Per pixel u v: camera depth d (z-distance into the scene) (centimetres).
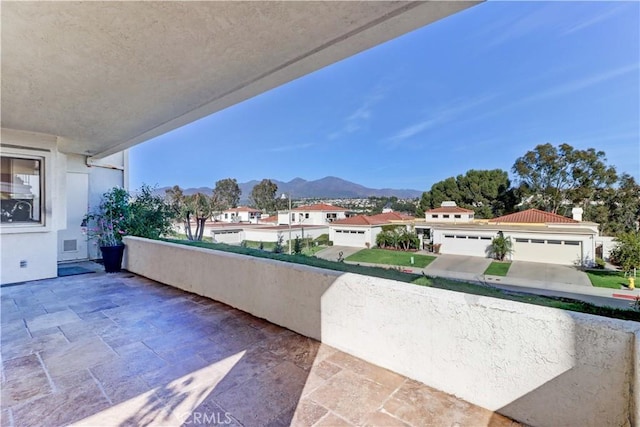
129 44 248
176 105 397
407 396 200
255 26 228
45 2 191
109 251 588
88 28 223
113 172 793
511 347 178
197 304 395
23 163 508
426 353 212
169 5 198
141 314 358
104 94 356
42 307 385
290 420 178
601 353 151
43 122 454
